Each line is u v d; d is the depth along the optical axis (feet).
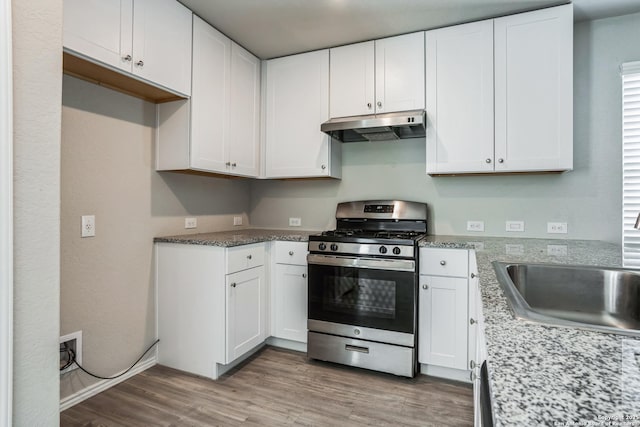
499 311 2.71
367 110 8.68
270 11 7.47
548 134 7.18
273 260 8.72
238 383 7.09
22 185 2.34
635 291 3.91
